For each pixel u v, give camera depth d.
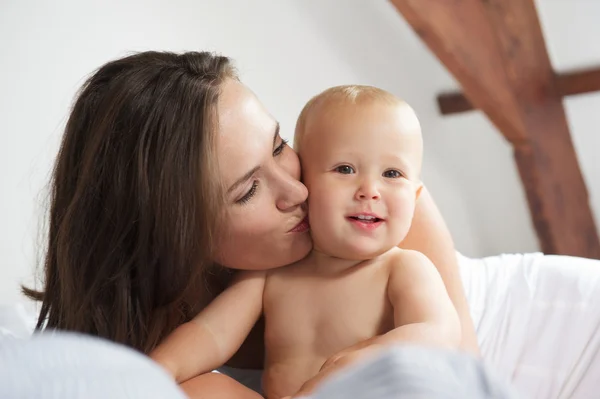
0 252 2.09
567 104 3.29
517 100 3.02
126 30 2.34
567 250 3.32
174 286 0.95
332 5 2.98
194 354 0.91
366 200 0.92
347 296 0.96
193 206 0.91
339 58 3.05
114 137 0.96
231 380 0.90
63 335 0.36
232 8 2.65
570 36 3.13
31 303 2.06
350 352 0.84
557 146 3.23
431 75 3.43
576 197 3.33
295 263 1.02
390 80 3.27
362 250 0.93
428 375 0.32
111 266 0.97
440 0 2.64
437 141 3.48
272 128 0.95
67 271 0.99
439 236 1.16
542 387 1.13
